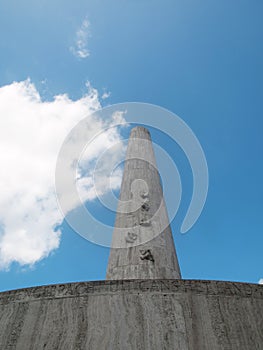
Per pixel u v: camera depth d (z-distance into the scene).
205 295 6.08
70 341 5.51
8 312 6.16
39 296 6.29
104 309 5.88
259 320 5.81
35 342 5.60
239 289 6.25
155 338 5.45
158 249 10.01
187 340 5.44
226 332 5.57
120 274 9.30
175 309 5.85
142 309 5.84
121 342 5.42
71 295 6.18
